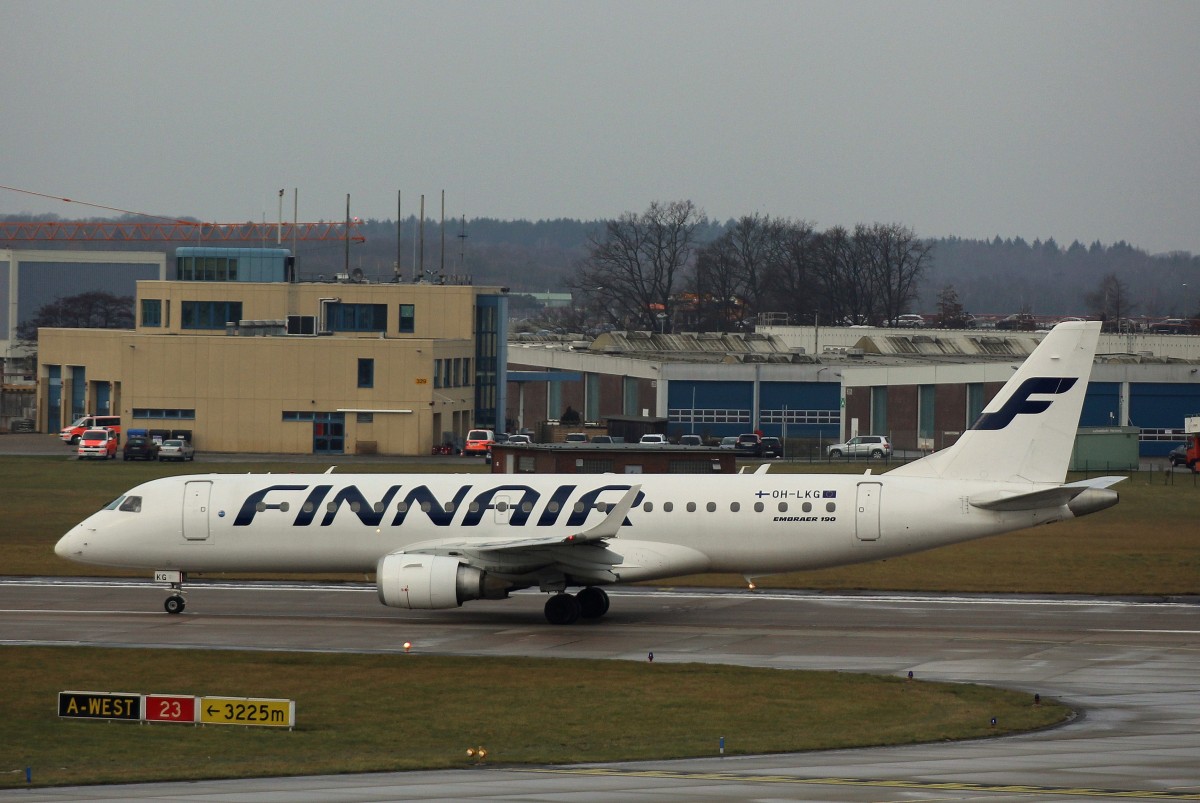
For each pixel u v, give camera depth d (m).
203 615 189.50
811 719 128.25
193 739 122.88
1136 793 96.81
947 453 186.75
